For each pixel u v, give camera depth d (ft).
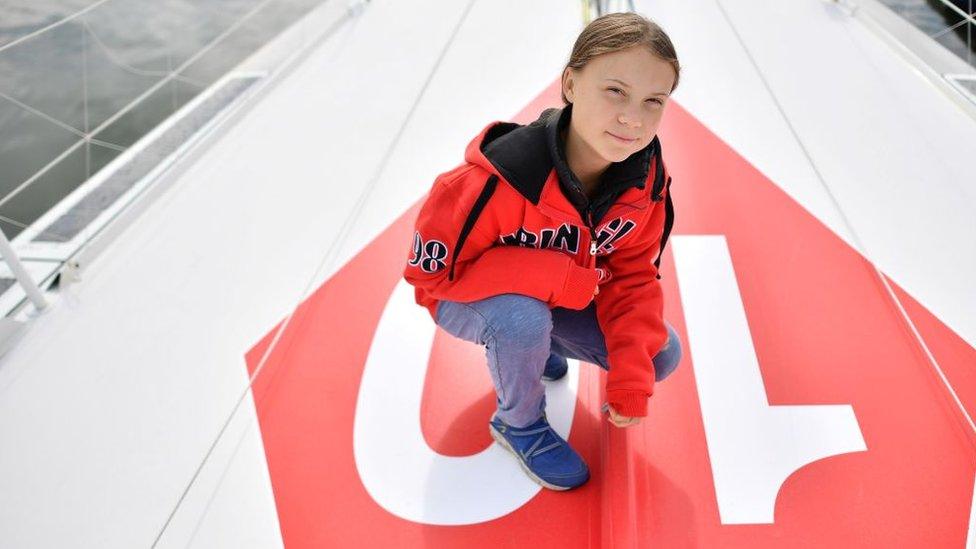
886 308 6.59
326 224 7.89
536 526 5.07
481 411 5.90
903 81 9.70
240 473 5.60
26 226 7.91
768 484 5.27
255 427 5.92
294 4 11.82
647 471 5.36
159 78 9.98
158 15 10.88
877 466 5.36
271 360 6.45
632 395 4.61
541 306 4.47
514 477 5.39
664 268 7.05
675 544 4.93
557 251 4.57
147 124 9.34
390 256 7.42
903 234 7.34
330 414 5.98
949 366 6.09
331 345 6.55
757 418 5.72
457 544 5.03
